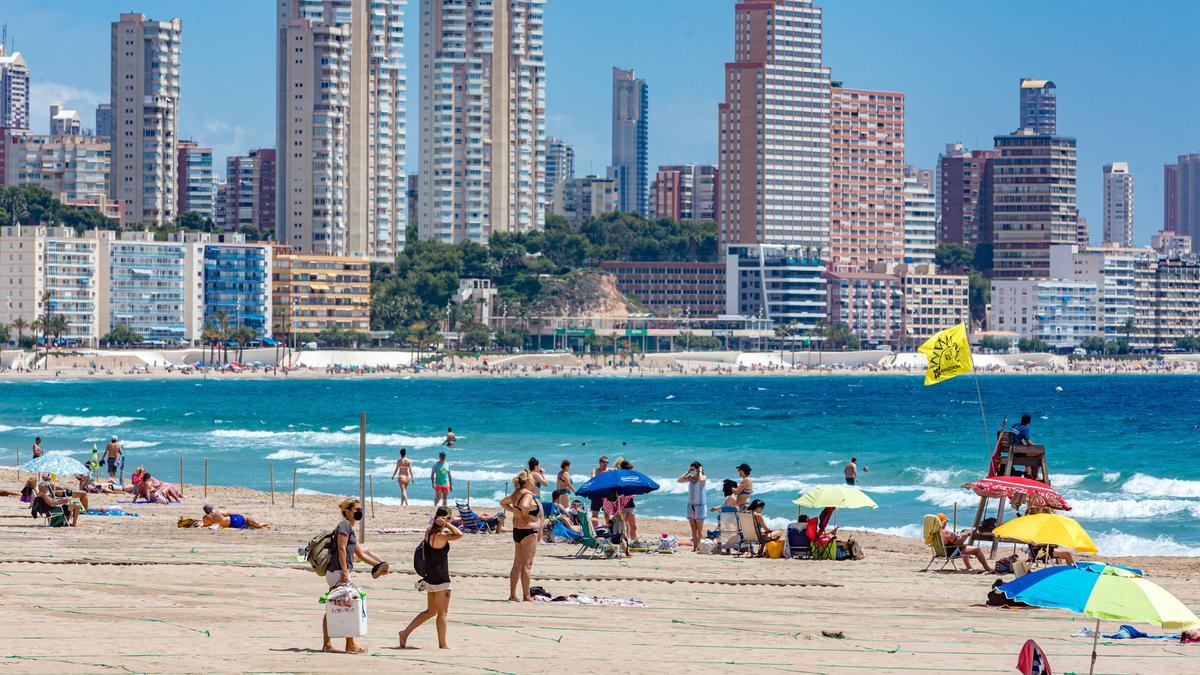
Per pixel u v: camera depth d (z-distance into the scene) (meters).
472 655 33.97
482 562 56.03
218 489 98.31
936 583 51.94
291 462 130.75
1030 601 29.97
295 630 36.84
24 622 37.12
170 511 80.12
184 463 130.62
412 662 32.66
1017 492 52.88
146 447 151.38
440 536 34.59
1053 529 41.09
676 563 56.62
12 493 84.44
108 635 35.22
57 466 79.50
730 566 56.03
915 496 97.75
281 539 64.06
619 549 58.75
